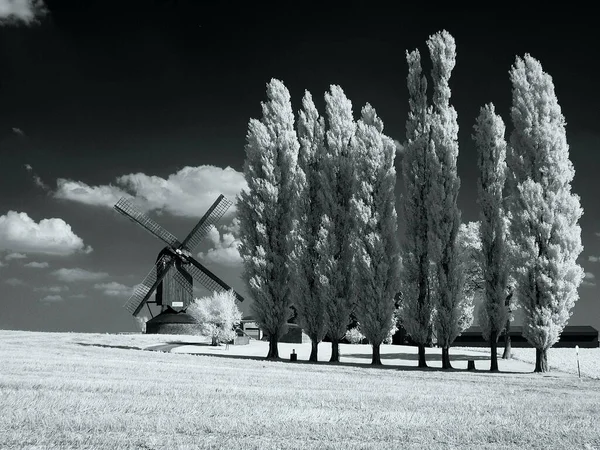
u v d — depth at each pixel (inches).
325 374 1471.5
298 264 2233.0
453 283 2098.9
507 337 2647.6
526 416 787.4
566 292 1975.9
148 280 3373.5
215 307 2947.8
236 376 1264.8
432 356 2696.9
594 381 1605.6
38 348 1936.5
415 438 622.5
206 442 565.3
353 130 2320.4
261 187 2333.9
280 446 554.3
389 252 2180.1
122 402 759.1
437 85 2224.4
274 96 2396.7
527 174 2058.3
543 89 2074.3
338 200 2265.0
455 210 2130.9
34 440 555.2
